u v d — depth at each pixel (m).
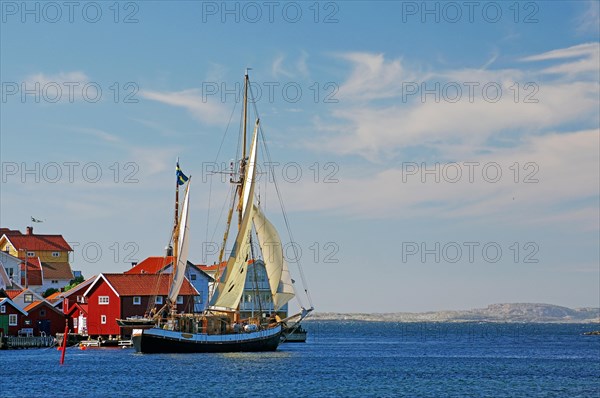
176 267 146.75
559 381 114.69
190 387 102.12
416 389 103.88
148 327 145.12
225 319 142.50
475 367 138.00
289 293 147.38
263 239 146.38
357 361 145.62
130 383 105.31
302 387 103.50
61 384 104.75
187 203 146.62
